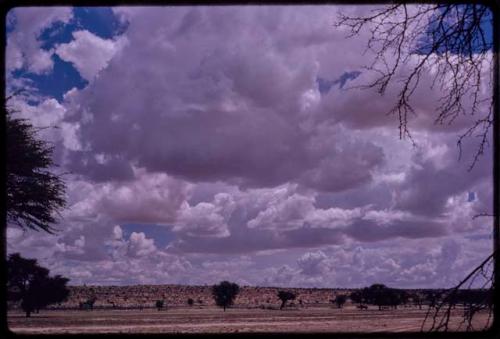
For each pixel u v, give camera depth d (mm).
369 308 101688
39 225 22312
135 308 107000
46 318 52656
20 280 61531
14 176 21391
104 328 34594
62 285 64375
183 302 137000
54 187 22109
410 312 68562
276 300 147750
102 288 150375
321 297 159000
